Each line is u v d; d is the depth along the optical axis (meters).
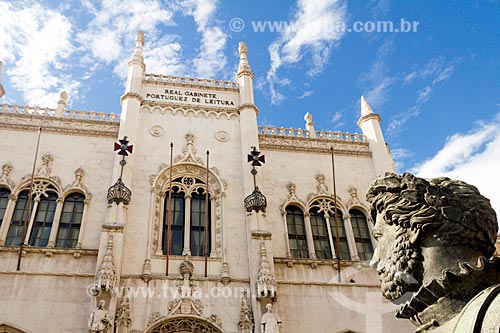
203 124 30.30
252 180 27.23
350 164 31.64
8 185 25.19
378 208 4.33
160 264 23.50
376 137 32.84
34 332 20.08
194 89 32.31
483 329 2.74
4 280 21.20
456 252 3.63
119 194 24.19
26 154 26.69
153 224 25.00
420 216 3.76
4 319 20.16
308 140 32.44
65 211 25.30
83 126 28.92
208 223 26.30
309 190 29.53
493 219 3.79
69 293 21.44
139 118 29.41
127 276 22.27
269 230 26.02
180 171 27.94
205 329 21.52
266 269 22.58
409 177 4.14
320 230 28.16
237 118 31.22
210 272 23.67
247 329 21.22
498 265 3.33
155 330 20.98
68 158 27.17
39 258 22.45
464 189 3.89
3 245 22.66
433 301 3.54
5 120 27.81
